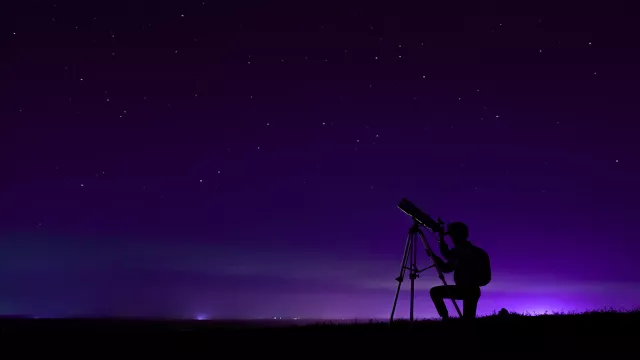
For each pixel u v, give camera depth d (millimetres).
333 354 5336
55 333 6816
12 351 5766
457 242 7508
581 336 5688
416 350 5363
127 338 6449
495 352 5078
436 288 7477
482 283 7309
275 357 5277
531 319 7285
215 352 5574
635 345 5156
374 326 7797
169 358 5293
